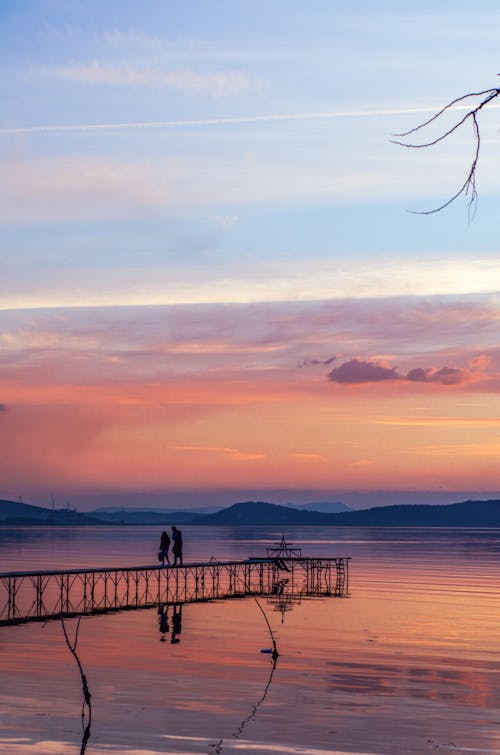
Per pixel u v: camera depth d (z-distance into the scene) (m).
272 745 17.75
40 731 18.48
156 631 35.53
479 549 138.00
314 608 46.50
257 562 61.09
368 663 28.06
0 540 174.00
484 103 6.95
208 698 22.11
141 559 94.75
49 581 65.00
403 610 45.44
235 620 40.12
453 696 22.89
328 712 20.80
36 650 29.66
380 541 184.75
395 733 18.94
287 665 27.31
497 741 18.38
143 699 21.83
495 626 38.50
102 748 17.27
